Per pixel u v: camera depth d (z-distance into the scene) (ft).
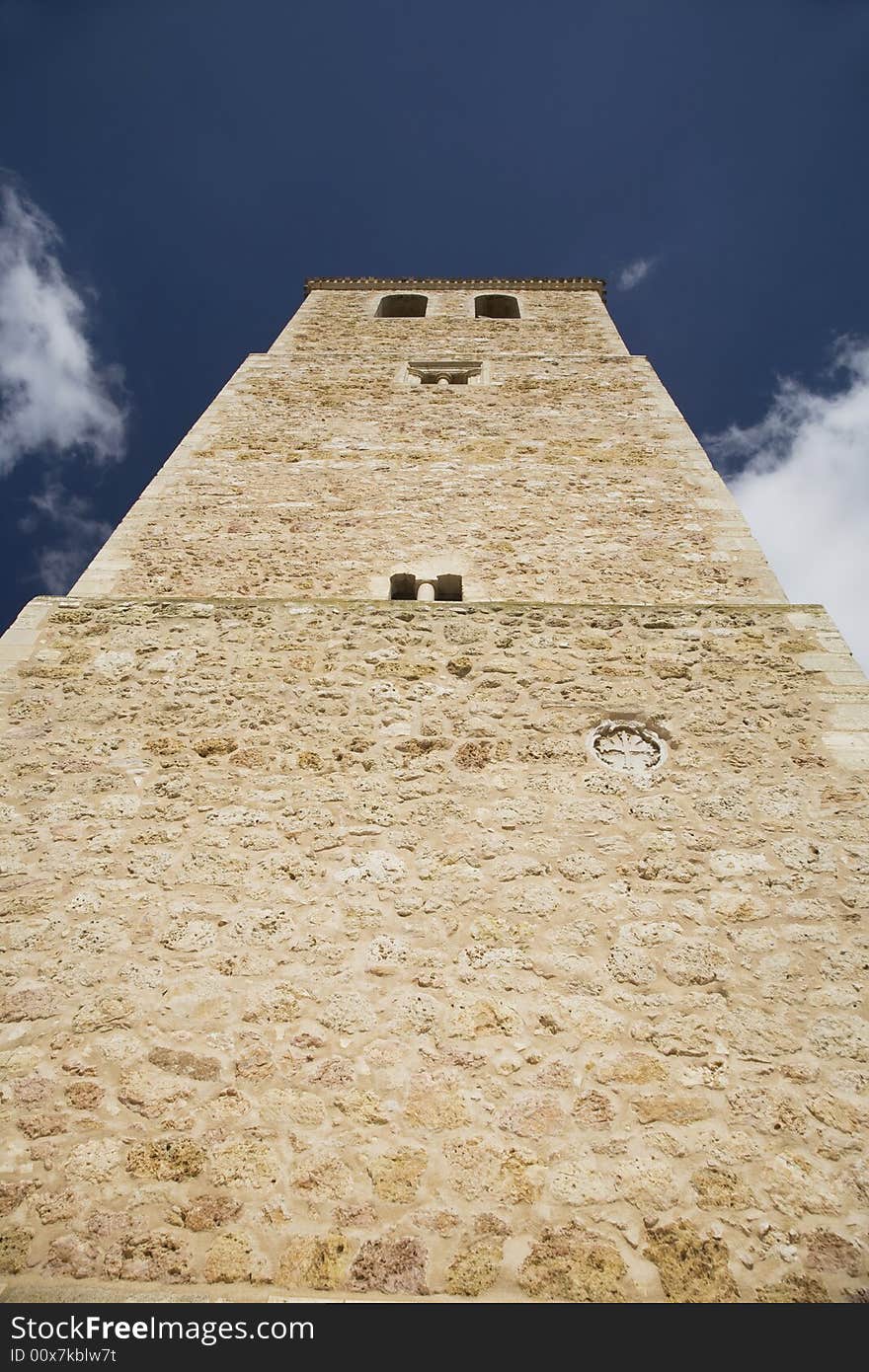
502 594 22.59
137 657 18.49
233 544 24.26
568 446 30.09
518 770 16.08
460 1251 10.25
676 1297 9.89
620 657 18.69
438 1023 12.39
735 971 13.10
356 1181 10.80
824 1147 11.21
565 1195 10.71
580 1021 12.48
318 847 14.67
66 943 13.24
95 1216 10.46
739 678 18.17
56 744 16.42
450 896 13.99
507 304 48.52
